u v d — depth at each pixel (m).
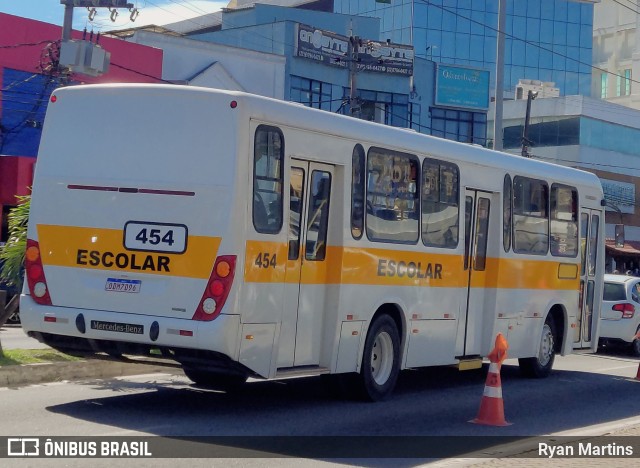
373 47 50.34
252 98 10.38
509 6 79.25
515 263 15.38
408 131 13.09
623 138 62.34
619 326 21.58
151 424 10.09
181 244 10.20
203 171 10.22
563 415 12.55
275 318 10.65
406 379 15.70
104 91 10.79
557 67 80.75
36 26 32.12
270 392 13.09
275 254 10.61
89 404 11.16
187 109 10.39
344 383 12.41
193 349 10.09
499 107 26.77
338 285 11.55
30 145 32.00
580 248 17.64
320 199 11.44
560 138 60.53
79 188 10.73
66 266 10.71
